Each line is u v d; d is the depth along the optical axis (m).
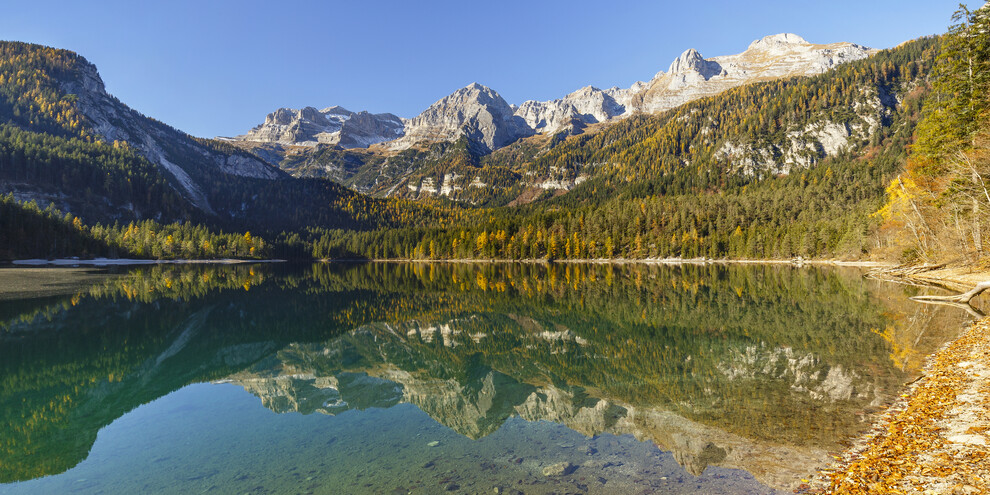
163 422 14.09
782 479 8.58
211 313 38.25
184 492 9.53
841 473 8.45
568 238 153.88
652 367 18.95
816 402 12.91
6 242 102.12
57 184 161.50
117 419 14.48
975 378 12.96
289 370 21.12
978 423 9.56
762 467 9.15
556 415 13.69
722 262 126.62
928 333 21.55
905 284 46.84
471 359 22.88
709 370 17.78
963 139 34.75
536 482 9.30
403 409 15.05
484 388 17.38
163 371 20.89
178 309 39.84
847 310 31.41
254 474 10.33
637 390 15.61
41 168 158.00
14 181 149.88
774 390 14.49
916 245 54.41
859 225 94.19
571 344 25.23
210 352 24.81
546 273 97.06
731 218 144.75
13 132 187.00
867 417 11.34
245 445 12.12
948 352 17.06
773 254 121.12
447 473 9.95
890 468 8.20
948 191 38.00
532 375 19.16
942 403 11.30
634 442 11.14
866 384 14.22
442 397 16.52
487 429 12.87
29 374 19.94
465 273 103.44
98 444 12.41
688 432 11.41
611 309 38.44
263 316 37.47
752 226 131.62
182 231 165.75
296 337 29.03
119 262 128.12
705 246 133.25
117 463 11.12
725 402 13.59
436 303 46.47
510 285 67.19
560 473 9.66
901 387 13.56
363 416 14.41
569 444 11.30
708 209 152.88
